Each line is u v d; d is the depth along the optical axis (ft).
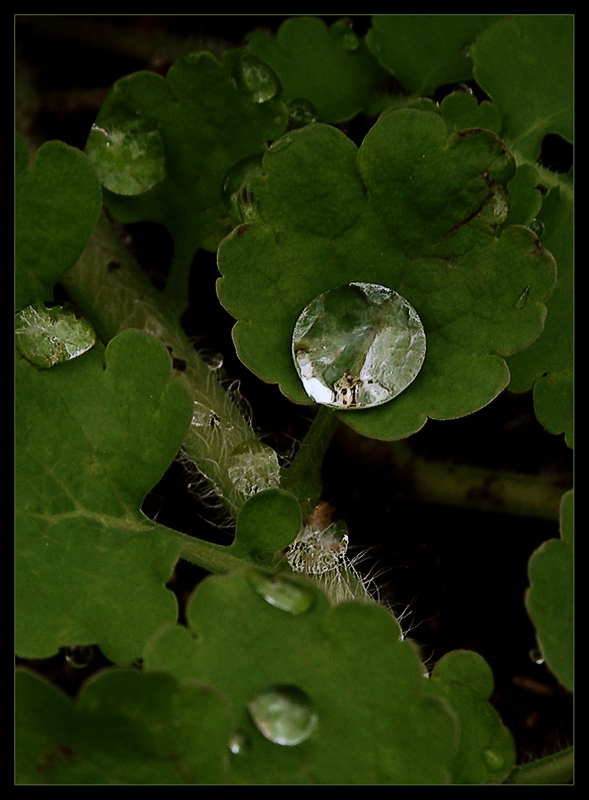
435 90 0.69
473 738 0.60
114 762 0.57
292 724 0.57
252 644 0.58
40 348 0.61
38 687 0.56
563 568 0.60
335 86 0.68
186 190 0.65
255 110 0.64
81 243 0.62
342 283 0.61
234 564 0.61
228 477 0.65
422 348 0.61
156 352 0.61
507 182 0.62
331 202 0.61
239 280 0.61
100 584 0.60
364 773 0.57
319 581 0.64
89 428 0.61
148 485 0.61
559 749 0.66
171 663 0.57
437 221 0.61
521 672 0.67
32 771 0.57
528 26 0.66
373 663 0.57
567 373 0.64
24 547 0.61
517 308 0.61
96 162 0.65
